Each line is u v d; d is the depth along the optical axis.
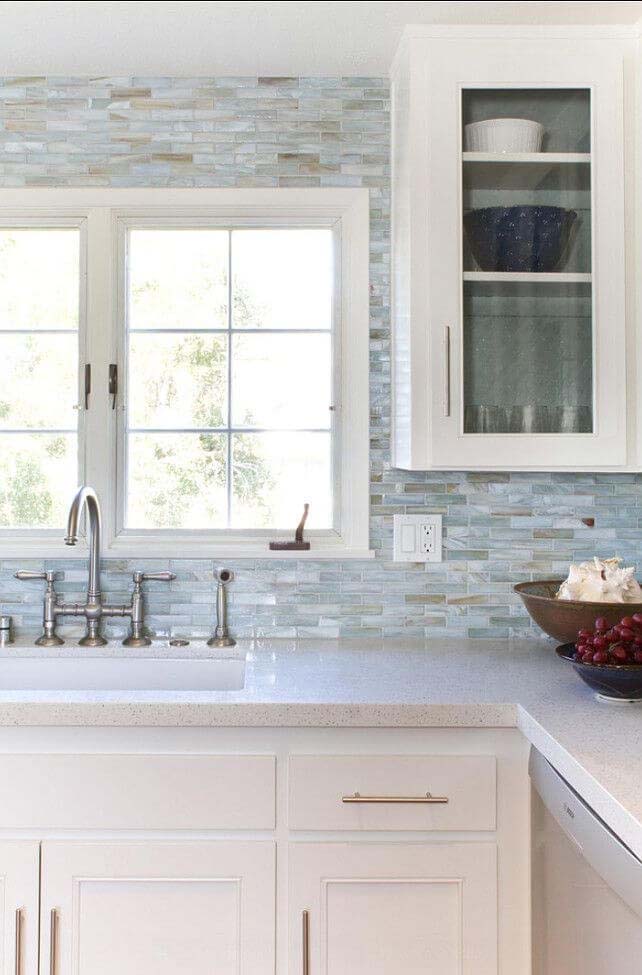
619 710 1.39
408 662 1.76
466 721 1.42
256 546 2.05
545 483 2.05
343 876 1.40
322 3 1.69
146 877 1.40
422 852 1.41
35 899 1.40
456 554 2.05
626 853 0.99
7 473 2.09
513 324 1.80
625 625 1.43
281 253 2.10
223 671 1.94
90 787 1.41
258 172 2.04
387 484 2.05
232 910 1.41
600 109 1.77
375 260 2.04
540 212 1.80
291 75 2.04
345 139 2.05
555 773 1.29
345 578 2.04
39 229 2.09
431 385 1.77
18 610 2.04
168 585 2.04
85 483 2.06
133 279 2.09
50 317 2.10
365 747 1.43
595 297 1.78
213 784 1.41
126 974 1.40
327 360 2.10
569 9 1.72
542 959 1.35
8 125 2.04
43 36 1.84
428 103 1.77
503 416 1.80
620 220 1.78
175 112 2.04
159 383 2.09
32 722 1.40
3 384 2.10
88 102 2.04
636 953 0.95
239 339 2.09
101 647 1.95
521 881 1.41
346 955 1.40
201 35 1.84
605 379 1.78
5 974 1.40
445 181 1.77
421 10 1.72
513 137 1.79
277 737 1.43
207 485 2.09
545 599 1.72
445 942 1.41
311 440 2.09
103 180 2.04
